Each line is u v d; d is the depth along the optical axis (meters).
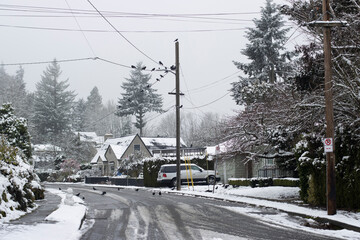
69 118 89.00
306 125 17.83
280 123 19.34
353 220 12.73
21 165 17.69
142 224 12.91
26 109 95.75
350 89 14.30
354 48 15.90
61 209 15.45
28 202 16.44
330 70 14.46
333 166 14.30
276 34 47.09
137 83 85.00
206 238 10.42
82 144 81.19
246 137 22.50
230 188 29.27
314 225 12.82
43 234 10.02
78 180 62.91
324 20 14.48
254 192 23.30
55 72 89.50
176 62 31.20
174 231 11.52
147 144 68.75
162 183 35.56
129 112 83.38
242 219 14.05
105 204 19.78
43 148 80.94
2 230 10.11
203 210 16.69
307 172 18.34
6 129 29.30
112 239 10.32
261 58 47.41
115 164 63.75
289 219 14.18
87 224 13.02
